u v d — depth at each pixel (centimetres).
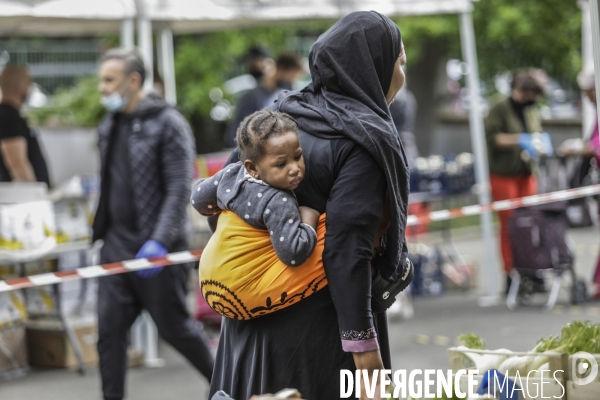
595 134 1059
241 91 2195
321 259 371
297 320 379
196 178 977
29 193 827
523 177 1126
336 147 369
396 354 852
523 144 1098
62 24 959
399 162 372
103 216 652
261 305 374
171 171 643
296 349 379
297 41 2286
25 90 952
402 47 394
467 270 1209
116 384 629
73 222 850
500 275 1316
